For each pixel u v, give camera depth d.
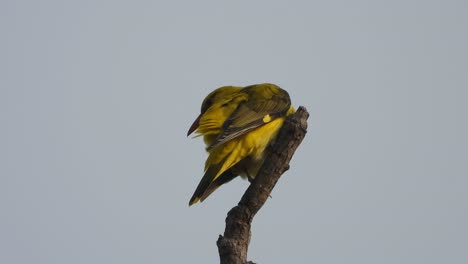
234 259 8.17
